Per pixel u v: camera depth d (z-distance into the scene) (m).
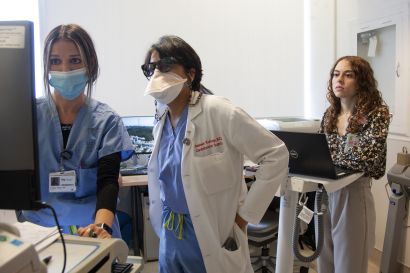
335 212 2.18
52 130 1.34
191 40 3.59
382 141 2.08
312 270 2.92
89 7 3.31
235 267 1.50
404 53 2.70
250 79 3.78
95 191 1.39
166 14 3.50
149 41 3.47
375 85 2.25
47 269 0.71
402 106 2.74
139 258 1.03
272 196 1.49
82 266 0.75
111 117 1.42
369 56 3.06
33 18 3.22
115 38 3.39
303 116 3.93
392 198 2.52
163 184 1.54
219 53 3.67
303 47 3.88
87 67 1.28
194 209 1.41
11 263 0.58
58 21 3.26
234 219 1.53
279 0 3.76
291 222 2.04
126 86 3.46
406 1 2.65
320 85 3.73
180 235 1.48
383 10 2.88
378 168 2.11
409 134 2.68
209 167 1.41
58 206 1.33
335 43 3.50
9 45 0.67
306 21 3.86
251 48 3.75
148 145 3.20
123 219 3.28
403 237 2.69
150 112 3.53
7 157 0.69
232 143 1.44
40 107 1.34
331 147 2.26
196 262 1.49
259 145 1.44
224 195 1.47
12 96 0.68
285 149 1.48
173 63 1.43
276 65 3.83
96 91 3.39
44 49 1.25
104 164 1.35
